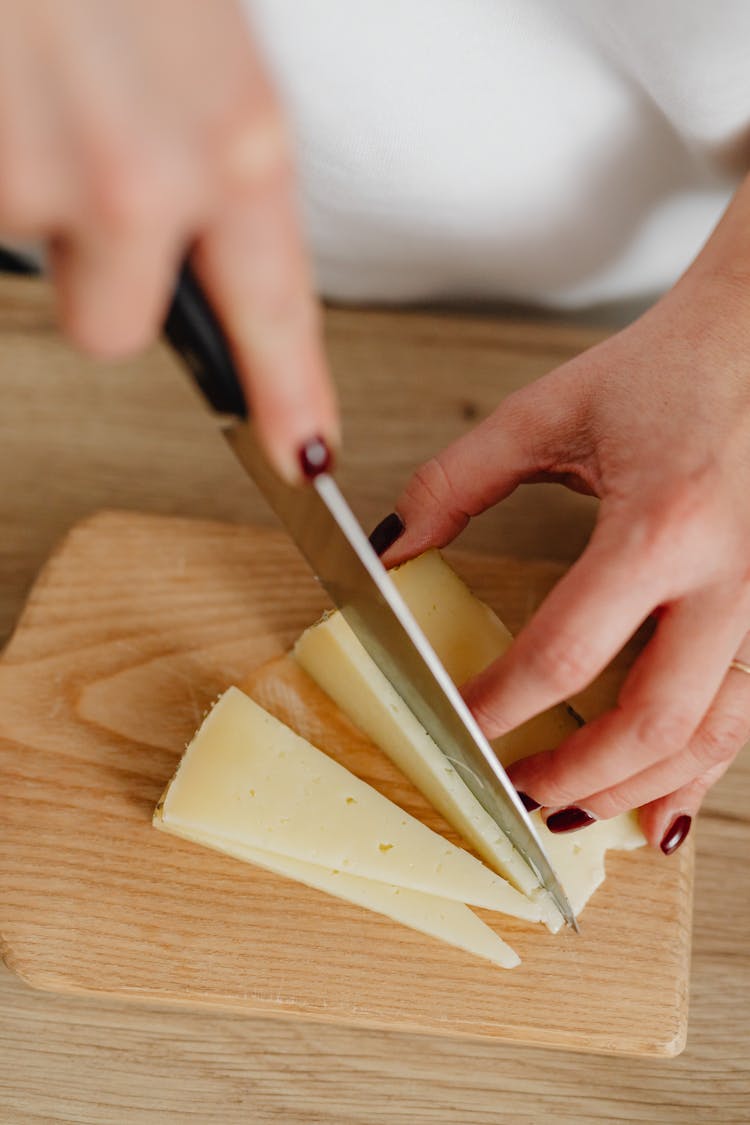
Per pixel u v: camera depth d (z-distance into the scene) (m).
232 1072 0.98
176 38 0.36
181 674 1.13
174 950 0.98
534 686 0.82
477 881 1.00
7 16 0.34
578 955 0.99
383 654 0.99
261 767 1.03
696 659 0.82
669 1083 0.98
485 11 1.03
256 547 1.21
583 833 1.03
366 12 1.04
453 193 1.25
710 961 1.03
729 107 1.04
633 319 1.53
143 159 0.37
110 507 1.29
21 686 1.11
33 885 1.00
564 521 1.29
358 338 1.39
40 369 1.37
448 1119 0.97
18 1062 0.97
